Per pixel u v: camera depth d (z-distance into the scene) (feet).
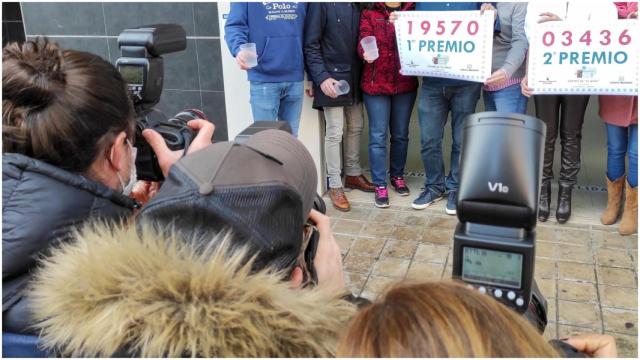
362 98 14.29
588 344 3.63
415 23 12.62
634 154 12.09
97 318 2.82
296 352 2.89
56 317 2.96
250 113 14.66
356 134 15.05
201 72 15.55
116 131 3.63
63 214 3.44
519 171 3.16
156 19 15.39
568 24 11.44
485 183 3.21
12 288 3.41
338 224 13.61
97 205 3.56
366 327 2.37
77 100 3.44
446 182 14.65
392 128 14.64
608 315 9.92
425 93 13.56
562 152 13.00
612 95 11.87
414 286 2.51
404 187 15.12
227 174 2.98
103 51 16.10
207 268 2.80
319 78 13.20
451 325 2.26
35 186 3.42
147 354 2.74
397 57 13.53
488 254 3.28
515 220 3.21
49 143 3.45
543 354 2.34
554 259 11.74
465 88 13.03
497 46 12.41
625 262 11.55
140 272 2.83
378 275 11.39
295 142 3.42
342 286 3.81
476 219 3.30
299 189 3.19
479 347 2.23
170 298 2.80
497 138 3.22
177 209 2.93
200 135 4.66
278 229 2.97
